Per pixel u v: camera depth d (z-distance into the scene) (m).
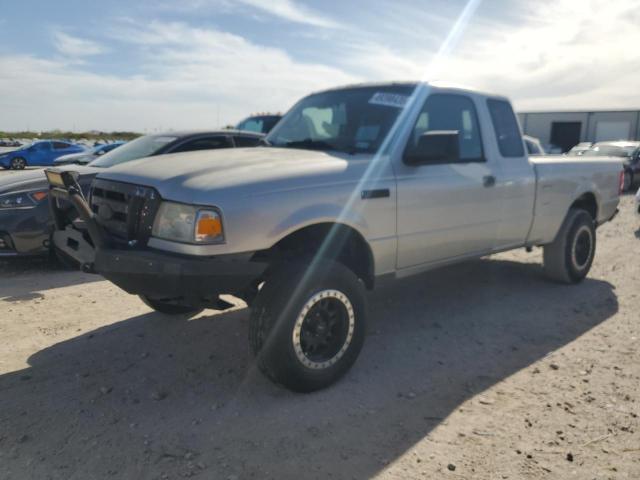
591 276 6.73
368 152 4.23
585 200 6.47
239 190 3.37
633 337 4.66
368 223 3.94
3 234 6.50
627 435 3.15
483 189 4.83
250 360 4.19
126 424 3.28
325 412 3.42
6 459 2.93
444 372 4.00
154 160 4.05
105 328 4.88
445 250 4.64
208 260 3.28
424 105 4.47
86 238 3.97
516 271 6.90
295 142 4.72
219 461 2.90
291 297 3.45
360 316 3.84
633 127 36.00
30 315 5.21
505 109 5.33
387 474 2.80
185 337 4.66
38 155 27.48
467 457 2.95
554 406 3.48
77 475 2.79
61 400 3.57
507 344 4.54
